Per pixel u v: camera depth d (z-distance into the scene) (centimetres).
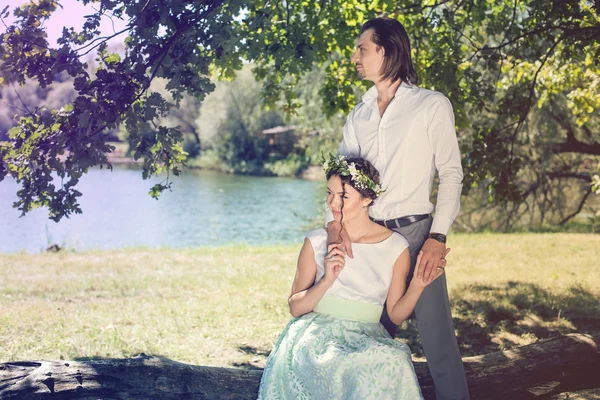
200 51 411
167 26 397
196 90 397
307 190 3984
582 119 932
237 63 580
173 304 804
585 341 394
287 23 567
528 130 1634
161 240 2223
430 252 312
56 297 861
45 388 322
